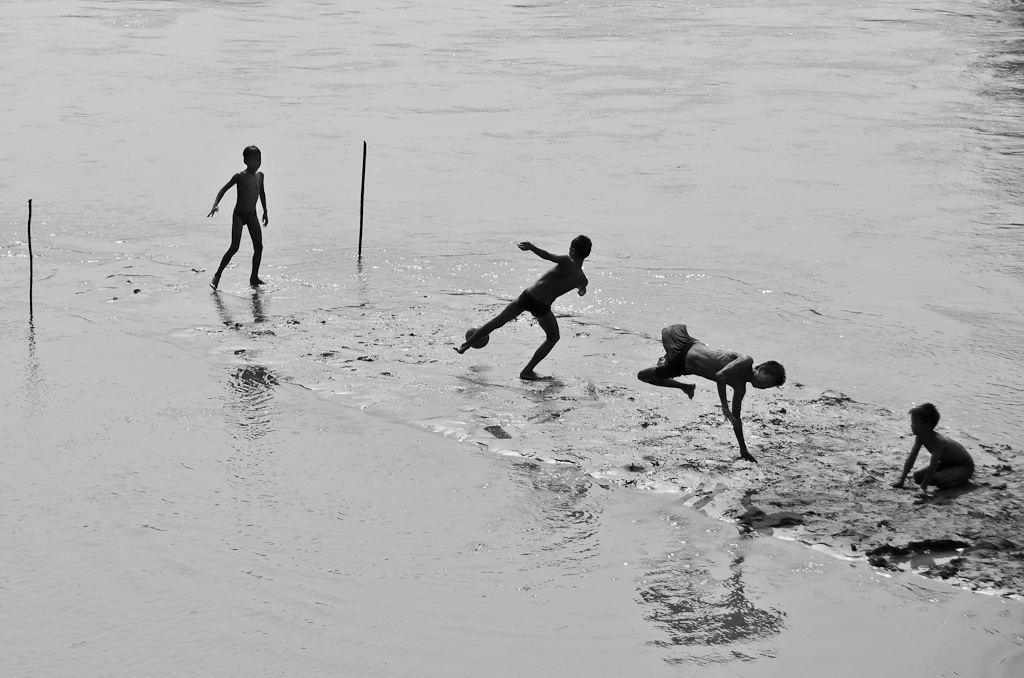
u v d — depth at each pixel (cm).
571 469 1577
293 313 2266
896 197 3366
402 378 1916
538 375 1944
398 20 8362
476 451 1633
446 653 1145
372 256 2681
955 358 2039
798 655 1155
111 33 7250
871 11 9275
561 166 3762
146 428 1683
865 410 1788
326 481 1527
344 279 2498
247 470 1553
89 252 2661
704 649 1164
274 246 2761
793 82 5722
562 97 5181
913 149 4094
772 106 5012
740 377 1592
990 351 2077
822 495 1495
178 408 1766
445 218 3061
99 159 3697
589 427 1722
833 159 3925
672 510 1462
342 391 1852
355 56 6431
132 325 2162
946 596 1269
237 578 1272
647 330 2181
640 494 1507
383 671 1113
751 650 1162
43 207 3055
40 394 1802
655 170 3719
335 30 7700
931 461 1495
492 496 1495
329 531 1387
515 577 1293
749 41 7394
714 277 2533
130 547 1334
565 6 9544
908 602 1256
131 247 2720
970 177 3650
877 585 1289
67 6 8725
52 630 1163
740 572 1314
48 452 1588
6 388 1820
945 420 1748
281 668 1113
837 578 1302
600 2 9856
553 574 1303
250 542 1353
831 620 1219
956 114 4816
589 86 5516
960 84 5678
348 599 1236
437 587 1266
